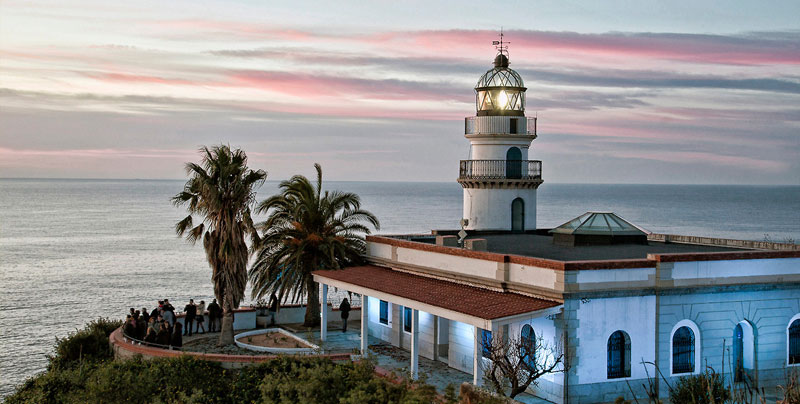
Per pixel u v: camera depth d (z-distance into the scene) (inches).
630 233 1341.0
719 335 1041.5
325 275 1376.7
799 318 1090.1
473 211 1707.7
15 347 2181.3
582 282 971.3
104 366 1113.4
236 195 1352.1
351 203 1542.8
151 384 1044.5
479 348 972.6
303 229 1470.2
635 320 999.0
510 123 1675.7
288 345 1339.8
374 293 1203.2
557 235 1370.6
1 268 4136.3
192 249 5241.1
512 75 1711.4
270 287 1496.1
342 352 1280.8
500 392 863.7
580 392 969.5
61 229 6909.5
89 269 4131.4
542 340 1008.9
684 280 1016.9
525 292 1040.8
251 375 1070.4
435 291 1138.0
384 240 1412.4
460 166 1738.4
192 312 1439.5
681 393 893.2
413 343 1105.4
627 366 997.2
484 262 1117.7
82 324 2571.4
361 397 774.5
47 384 1139.9
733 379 906.7
